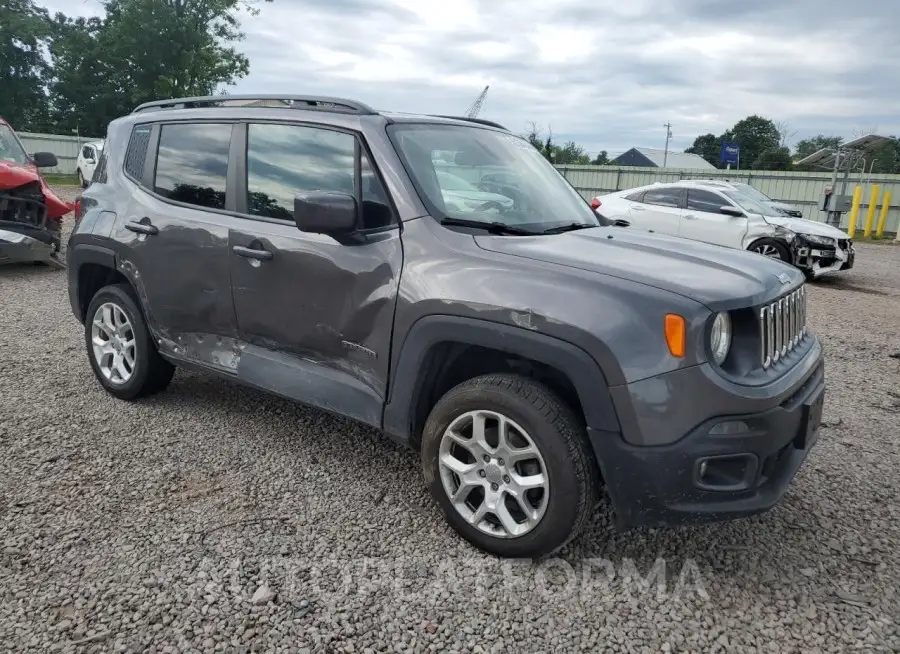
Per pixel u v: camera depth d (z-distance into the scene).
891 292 11.01
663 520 2.56
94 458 3.67
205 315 3.83
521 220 3.39
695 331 2.45
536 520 2.71
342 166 3.34
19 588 2.58
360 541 2.97
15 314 6.78
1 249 8.15
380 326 3.07
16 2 44.19
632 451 2.49
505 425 2.76
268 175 3.61
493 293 2.71
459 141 3.64
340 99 3.48
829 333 7.48
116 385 4.43
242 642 2.34
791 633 2.47
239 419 4.27
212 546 2.89
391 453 3.85
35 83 45.47
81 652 2.27
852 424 4.55
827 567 2.88
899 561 2.94
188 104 4.20
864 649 2.40
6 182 8.18
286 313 3.43
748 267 2.94
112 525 3.03
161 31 40.66
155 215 4.02
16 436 3.90
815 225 11.25
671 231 12.02
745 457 2.52
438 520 3.15
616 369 2.47
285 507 3.23
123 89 44.16
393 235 3.09
